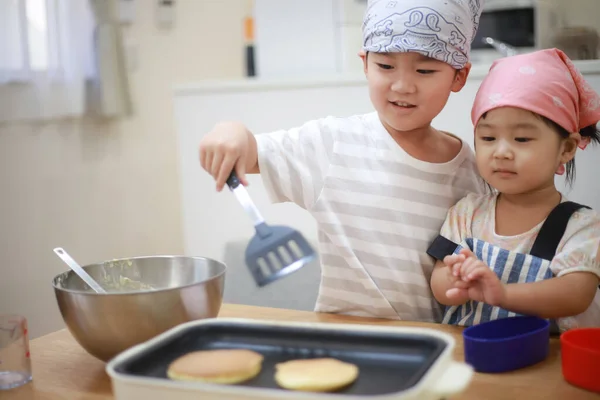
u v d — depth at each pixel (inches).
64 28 76.5
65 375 29.4
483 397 25.1
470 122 53.5
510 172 34.5
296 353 24.1
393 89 36.9
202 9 103.2
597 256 32.5
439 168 40.3
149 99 95.3
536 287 31.6
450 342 22.0
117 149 90.8
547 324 29.4
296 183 41.3
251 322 25.1
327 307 42.8
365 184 40.8
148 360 22.8
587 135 38.1
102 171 88.7
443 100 37.9
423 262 40.1
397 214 40.3
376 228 40.6
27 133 77.9
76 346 33.2
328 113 58.7
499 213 36.9
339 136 41.6
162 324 28.0
